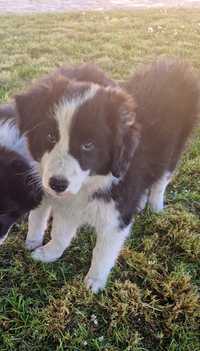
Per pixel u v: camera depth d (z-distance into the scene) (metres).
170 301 0.50
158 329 0.47
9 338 0.45
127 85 0.52
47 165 0.38
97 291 0.50
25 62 1.10
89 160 0.39
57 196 0.41
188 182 0.69
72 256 0.55
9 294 0.49
